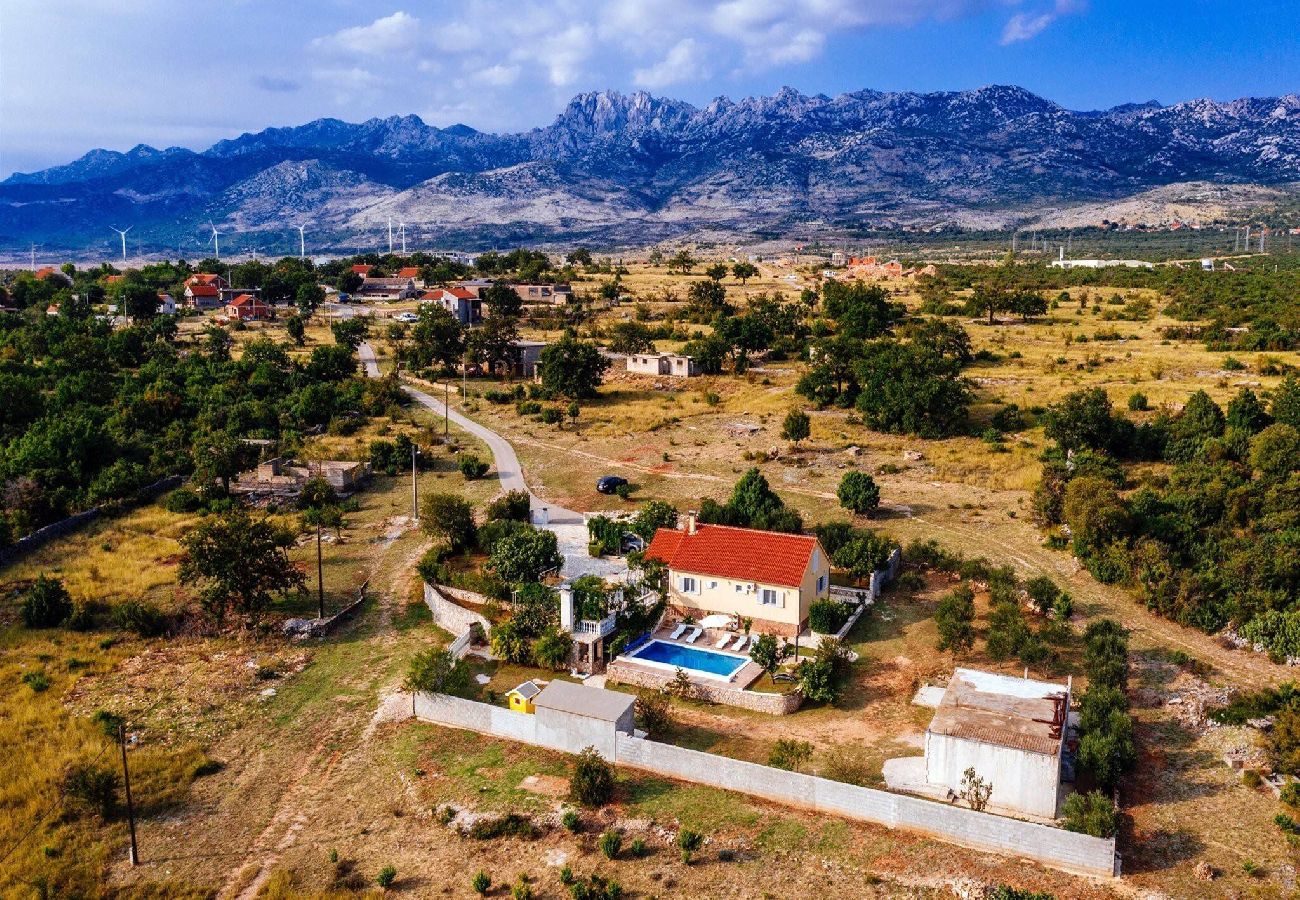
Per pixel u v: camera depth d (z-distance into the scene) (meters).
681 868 38.88
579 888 36.97
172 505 88.12
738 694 52.56
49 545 77.56
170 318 176.25
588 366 134.25
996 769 41.53
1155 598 62.00
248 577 63.56
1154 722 48.91
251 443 105.12
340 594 69.69
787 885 37.56
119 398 118.44
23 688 54.25
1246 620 58.53
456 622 63.25
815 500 87.19
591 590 59.75
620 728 47.41
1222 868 37.47
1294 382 98.62
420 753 48.56
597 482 95.88
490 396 135.62
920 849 39.09
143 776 46.53
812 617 60.00
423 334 160.00
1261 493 74.94
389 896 38.19
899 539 76.31
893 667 56.03
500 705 53.12
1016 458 96.94
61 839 41.75
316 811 44.22
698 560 63.59
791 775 42.47
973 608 61.03
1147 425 96.06
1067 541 73.75
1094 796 39.09
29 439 95.00
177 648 60.94
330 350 141.75
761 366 150.50
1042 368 134.88
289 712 53.25
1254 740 46.25
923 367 114.38
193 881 39.53
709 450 106.25
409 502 91.75
